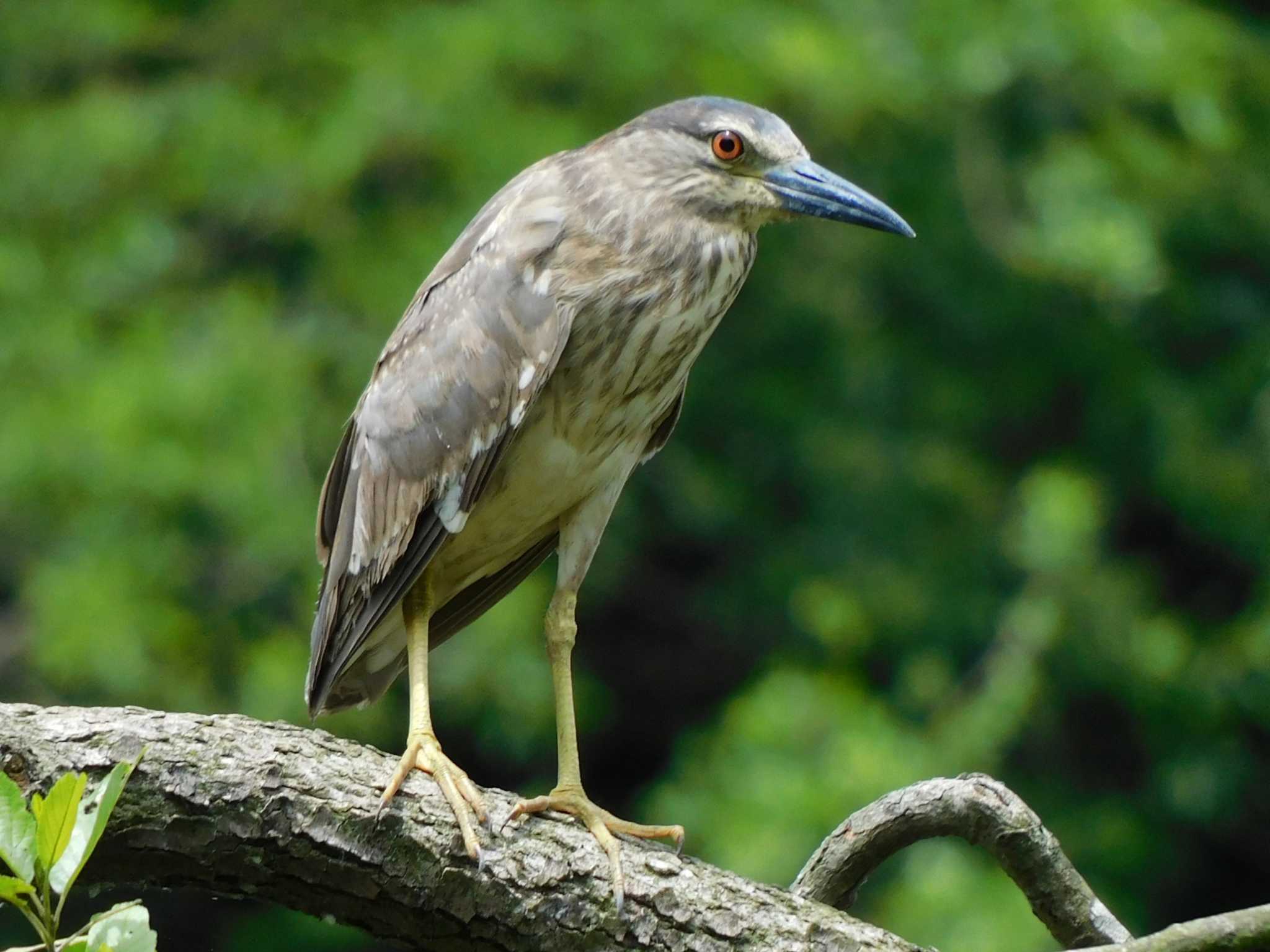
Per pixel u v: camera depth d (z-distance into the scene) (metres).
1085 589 13.88
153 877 4.50
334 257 13.56
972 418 15.17
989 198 14.83
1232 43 15.44
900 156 14.86
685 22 13.85
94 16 14.02
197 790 4.43
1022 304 15.16
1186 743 14.71
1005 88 14.91
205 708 12.75
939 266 15.07
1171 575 16.59
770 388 14.81
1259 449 15.00
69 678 12.47
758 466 15.00
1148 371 15.41
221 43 14.36
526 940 4.58
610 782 15.73
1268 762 15.43
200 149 13.61
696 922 4.56
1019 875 5.13
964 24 14.27
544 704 12.99
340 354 13.36
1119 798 14.85
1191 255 15.95
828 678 12.97
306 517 12.59
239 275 14.09
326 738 4.64
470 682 12.83
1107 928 5.08
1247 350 15.38
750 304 14.74
